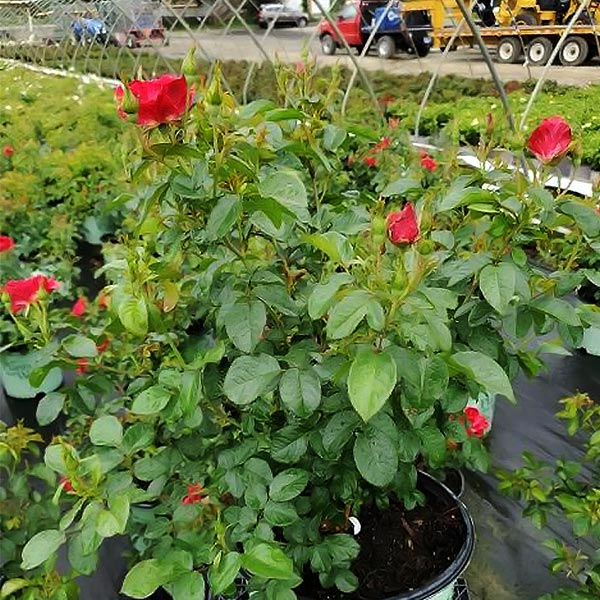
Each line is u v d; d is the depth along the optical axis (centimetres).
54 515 170
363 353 97
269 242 154
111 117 705
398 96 845
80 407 163
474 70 1005
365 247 126
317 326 144
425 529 169
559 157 133
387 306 109
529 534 242
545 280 142
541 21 941
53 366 155
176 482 158
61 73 1238
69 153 530
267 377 118
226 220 116
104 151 526
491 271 121
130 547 232
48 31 1466
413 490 159
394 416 133
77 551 136
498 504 256
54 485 171
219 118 120
